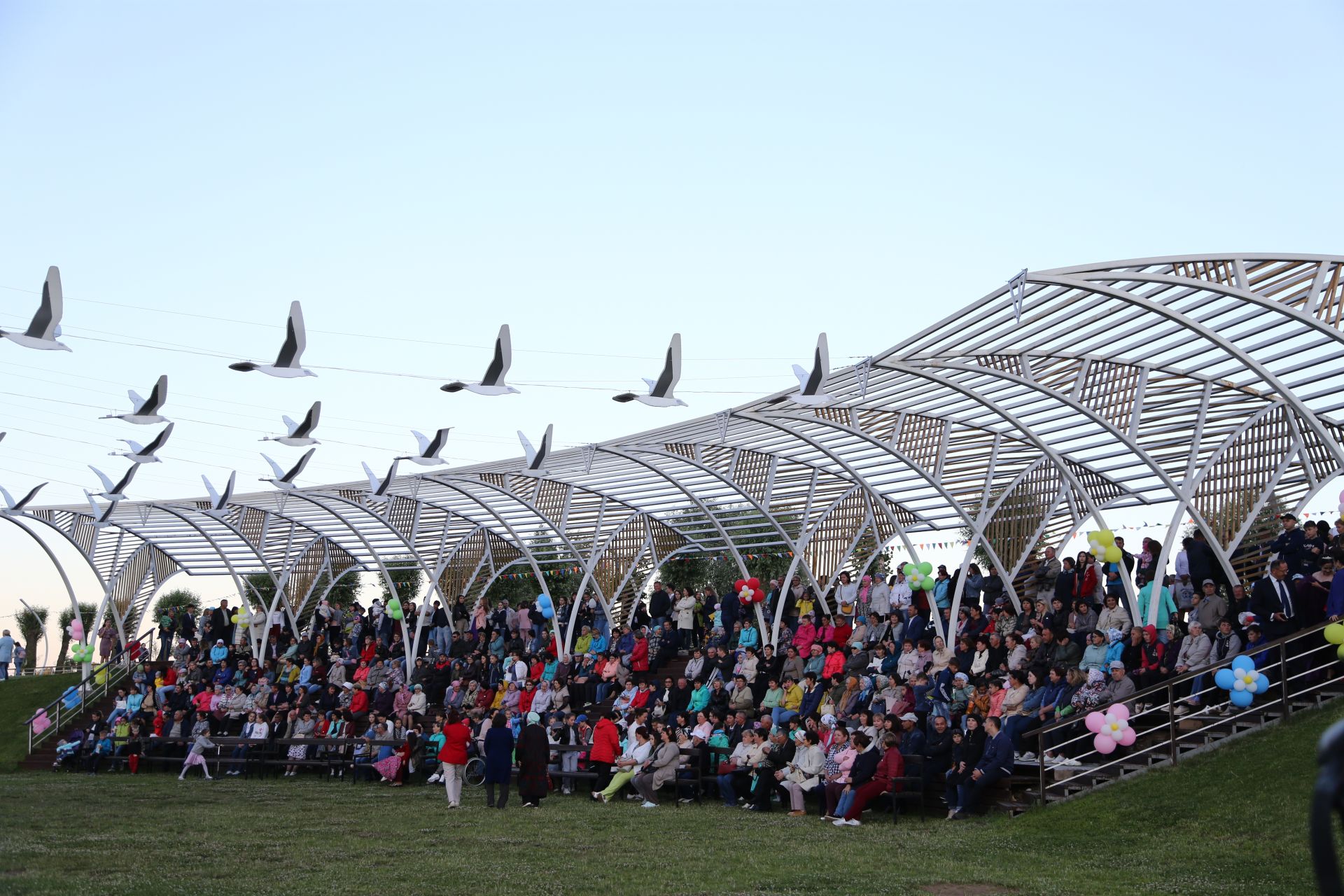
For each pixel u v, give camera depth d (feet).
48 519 109.09
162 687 103.50
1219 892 34.32
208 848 44.57
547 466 92.63
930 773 54.80
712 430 81.61
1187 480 62.44
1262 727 50.08
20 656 128.06
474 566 112.06
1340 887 8.48
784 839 47.78
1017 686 57.00
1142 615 62.44
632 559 102.42
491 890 35.58
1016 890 35.60
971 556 75.00
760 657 77.36
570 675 90.79
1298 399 52.60
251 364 47.88
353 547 115.34
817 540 88.58
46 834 48.08
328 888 35.58
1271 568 55.52
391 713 89.81
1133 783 48.91
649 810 60.34
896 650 72.54
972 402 68.59
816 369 52.90
